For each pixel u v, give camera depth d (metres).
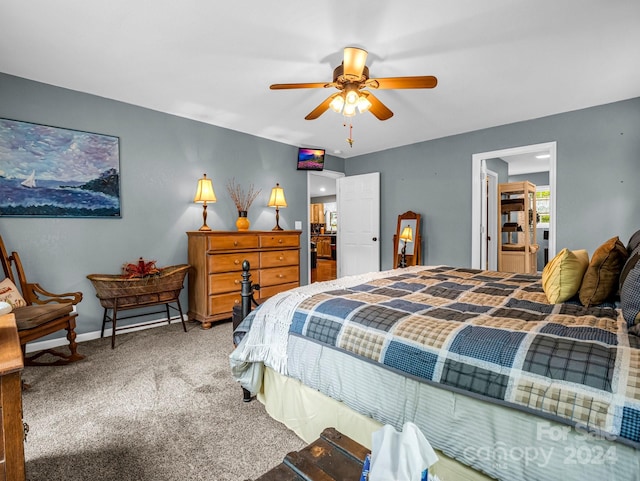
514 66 2.55
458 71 2.62
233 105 3.36
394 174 5.08
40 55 2.39
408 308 1.52
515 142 3.89
